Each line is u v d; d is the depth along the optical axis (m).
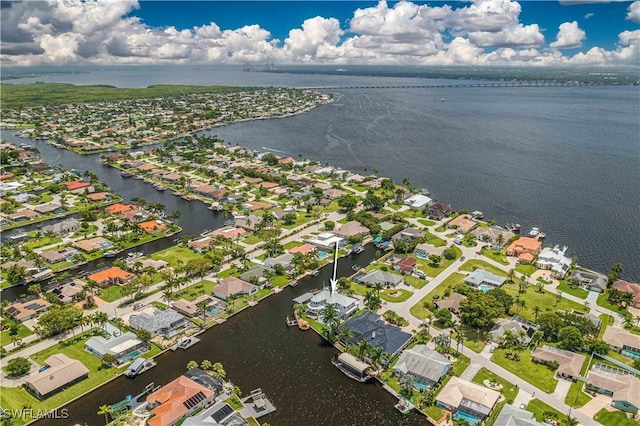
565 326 183.38
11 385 156.12
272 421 143.25
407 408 147.50
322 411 148.00
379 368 167.00
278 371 166.88
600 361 170.50
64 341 180.88
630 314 199.12
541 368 166.38
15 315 193.88
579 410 145.50
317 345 182.75
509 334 176.12
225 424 139.50
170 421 138.38
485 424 140.50
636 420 140.75
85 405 148.62
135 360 166.50
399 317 196.38
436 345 179.12
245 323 197.25
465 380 157.62
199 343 182.75
